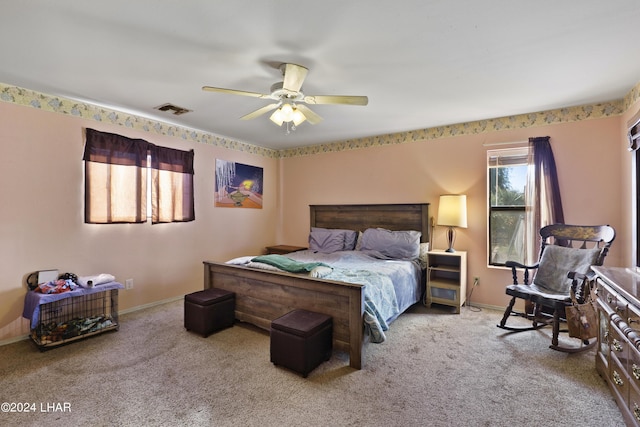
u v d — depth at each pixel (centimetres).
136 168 351
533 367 234
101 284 293
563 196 332
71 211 307
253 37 195
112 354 252
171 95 293
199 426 170
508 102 311
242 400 193
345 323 242
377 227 446
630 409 164
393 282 300
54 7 164
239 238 483
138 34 191
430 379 218
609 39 195
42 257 289
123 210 340
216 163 448
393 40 197
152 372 225
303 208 528
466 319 336
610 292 195
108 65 232
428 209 408
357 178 470
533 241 342
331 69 238
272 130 419
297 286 265
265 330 302
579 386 209
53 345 262
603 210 314
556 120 335
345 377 220
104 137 326
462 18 174
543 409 186
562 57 219
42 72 244
